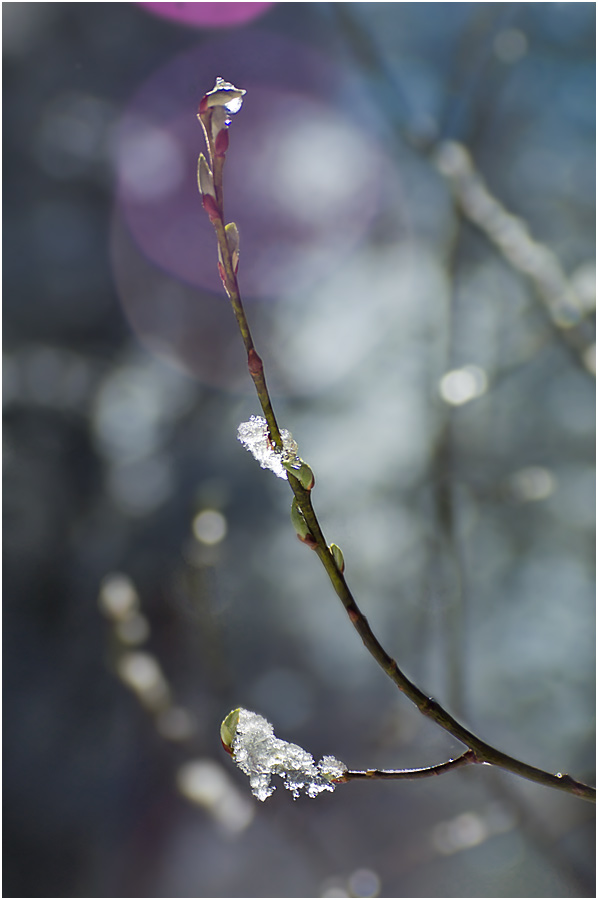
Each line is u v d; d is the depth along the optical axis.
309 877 1.42
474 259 1.78
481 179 1.28
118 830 1.76
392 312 2.04
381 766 1.53
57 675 2.05
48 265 2.32
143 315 2.34
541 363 1.77
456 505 1.52
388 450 1.93
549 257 1.18
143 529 2.11
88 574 2.10
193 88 2.22
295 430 2.07
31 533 2.17
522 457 1.76
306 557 2.12
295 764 0.52
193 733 1.01
